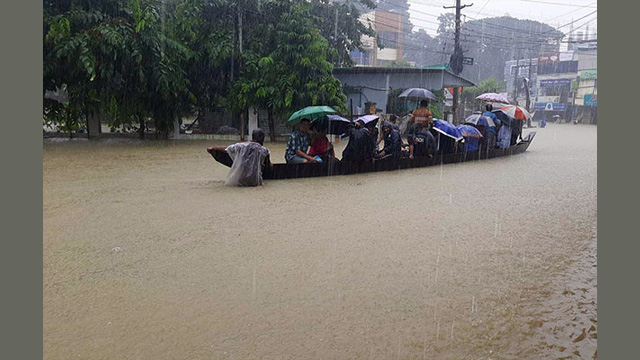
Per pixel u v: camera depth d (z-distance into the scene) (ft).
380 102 74.02
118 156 42.98
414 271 15.52
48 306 12.60
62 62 49.16
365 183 31.12
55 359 10.22
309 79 60.23
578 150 60.59
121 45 49.24
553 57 169.27
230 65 60.90
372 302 13.19
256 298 13.28
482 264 16.37
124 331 11.42
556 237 19.75
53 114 55.98
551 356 10.78
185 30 56.49
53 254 16.43
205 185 29.22
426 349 10.90
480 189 30.07
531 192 29.48
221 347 10.80
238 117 65.72
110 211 22.31
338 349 10.81
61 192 26.25
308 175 32.89
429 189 29.58
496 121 50.98
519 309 13.03
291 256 16.65
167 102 57.36
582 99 159.43
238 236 18.83
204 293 13.55
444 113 89.76
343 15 79.66
